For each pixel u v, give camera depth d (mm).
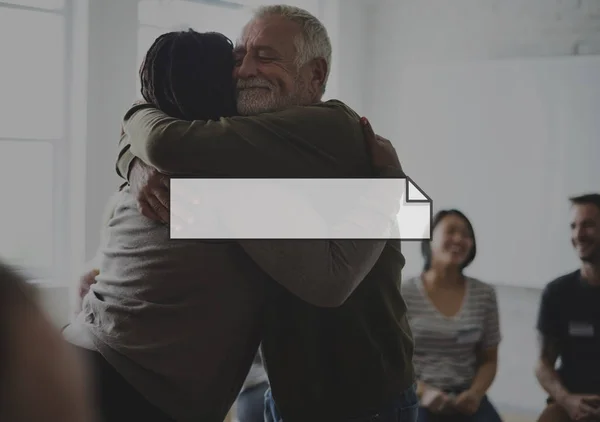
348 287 1386
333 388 1445
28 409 591
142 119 1423
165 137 1348
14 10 3963
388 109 5379
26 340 606
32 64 4023
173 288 1390
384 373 1471
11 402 589
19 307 620
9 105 3967
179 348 1385
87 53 4055
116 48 4164
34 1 4012
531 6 4754
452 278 3455
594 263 3383
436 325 3371
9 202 3975
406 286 3471
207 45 1471
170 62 1457
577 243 3420
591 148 4527
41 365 604
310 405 1441
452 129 5055
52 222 4105
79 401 617
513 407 4727
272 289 1450
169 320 1387
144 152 1382
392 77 5355
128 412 1367
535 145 4715
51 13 4070
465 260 3436
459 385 3320
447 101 5074
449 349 3352
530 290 4727
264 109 1433
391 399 1479
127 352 1374
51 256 4082
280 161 1373
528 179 4742
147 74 1493
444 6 5113
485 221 4895
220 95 1456
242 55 1466
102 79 4117
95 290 1479
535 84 4711
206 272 1391
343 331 1444
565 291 3447
